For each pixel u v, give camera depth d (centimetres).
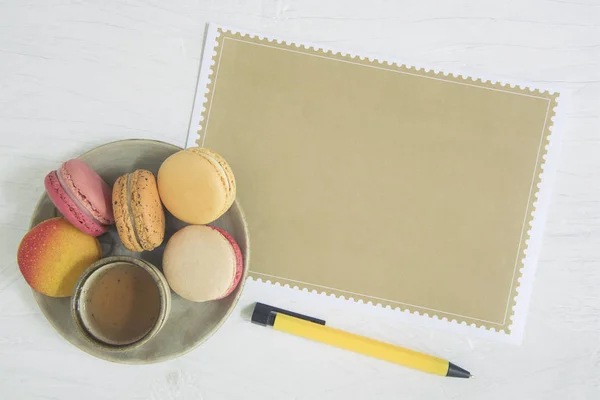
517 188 57
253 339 56
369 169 57
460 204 57
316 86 57
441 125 57
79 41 57
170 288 48
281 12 57
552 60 58
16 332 55
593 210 57
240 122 56
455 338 57
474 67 58
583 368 57
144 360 49
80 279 44
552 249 58
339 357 57
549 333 57
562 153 58
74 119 56
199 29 57
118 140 55
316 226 56
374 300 56
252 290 56
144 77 57
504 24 58
